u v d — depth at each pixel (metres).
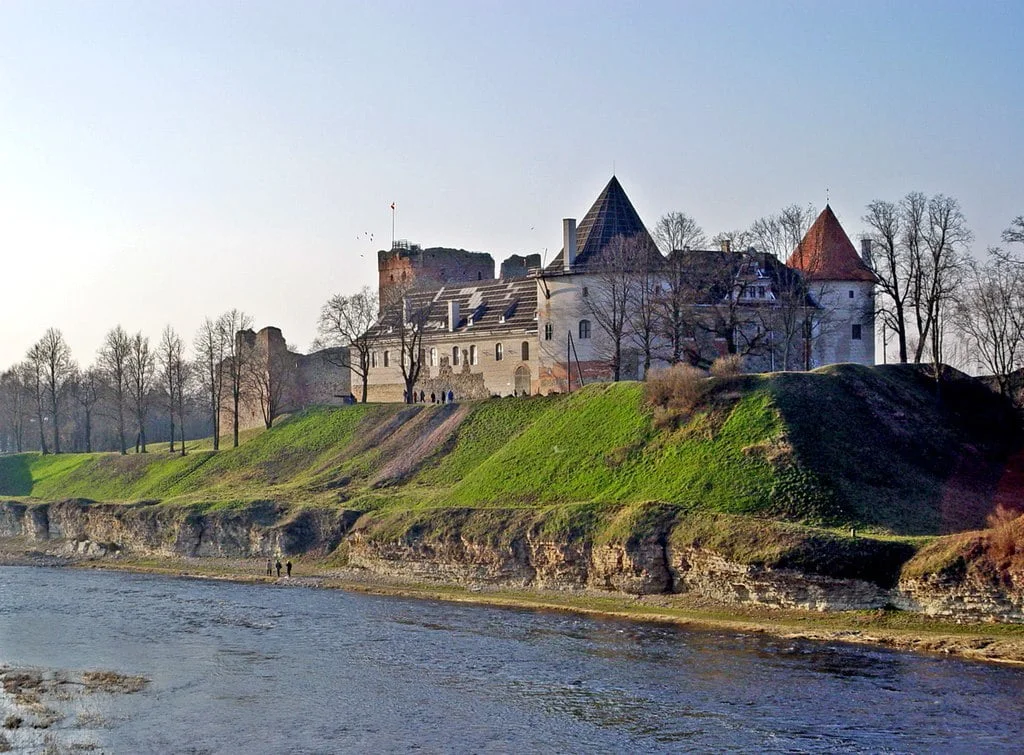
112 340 182.75
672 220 131.75
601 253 134.88
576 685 63.66
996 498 94.62
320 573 110.00
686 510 89.75
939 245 117.88
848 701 58.62
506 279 161.38
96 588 106.75
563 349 135.75
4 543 143.38
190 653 74.69
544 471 107.56
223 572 115.44
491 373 150.88
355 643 76.56
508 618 84.31
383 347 167.00
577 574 91.81
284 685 65.69
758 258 135.25
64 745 55.16
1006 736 52.88
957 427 105.25
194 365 178.50
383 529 107.12
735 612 81.12
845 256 140.00
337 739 55.47
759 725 55.31
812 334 135.62
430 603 92.75
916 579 74.12
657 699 60.28
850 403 103.44
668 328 124.06
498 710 59.38
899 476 94.94
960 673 63.34
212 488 141.75
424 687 64.38
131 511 131.12
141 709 61.12
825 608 77.50
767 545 81.25
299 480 136.12
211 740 55.69
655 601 85.94
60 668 71.06
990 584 71.00
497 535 97.81
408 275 185.38
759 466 93.62
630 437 105.50
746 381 105.50
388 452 134.75
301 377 175.00
